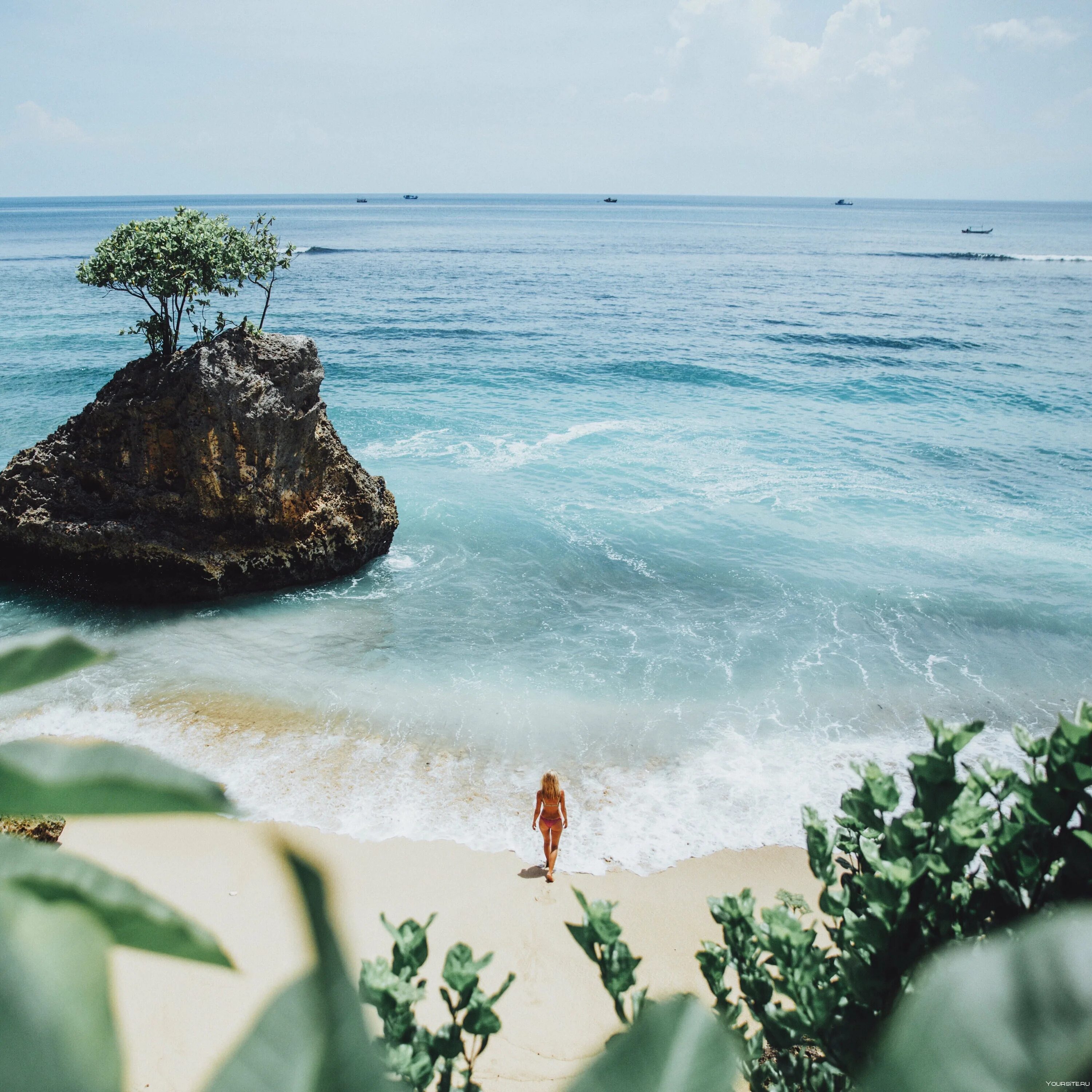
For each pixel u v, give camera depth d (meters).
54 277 78.50
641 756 12.19
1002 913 2.96
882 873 2.91
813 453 28.14
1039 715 13.59
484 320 55.72
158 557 16.47
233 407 16.19
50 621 15.95
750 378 39.75
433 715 13.04
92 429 16.83
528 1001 8.02
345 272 85.38
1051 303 67.25
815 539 20.78
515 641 15.63
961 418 33.19
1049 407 35.00
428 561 19.39
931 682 14.43
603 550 19.98
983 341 50.19
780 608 17.14
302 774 11.45
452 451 27.86
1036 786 2.95
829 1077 3.19
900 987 2.91
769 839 10.51
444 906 9.26
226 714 12.89
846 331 53.09
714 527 21.42
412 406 33.66
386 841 10.24
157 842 9.78
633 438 29.70
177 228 16.34
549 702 13.50
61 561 16.72
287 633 15.78
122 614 16.31
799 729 12.93
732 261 104.25
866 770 3.53
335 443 18.42
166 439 16.42
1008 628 16.53
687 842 10.44
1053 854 2.97
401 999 2.99
